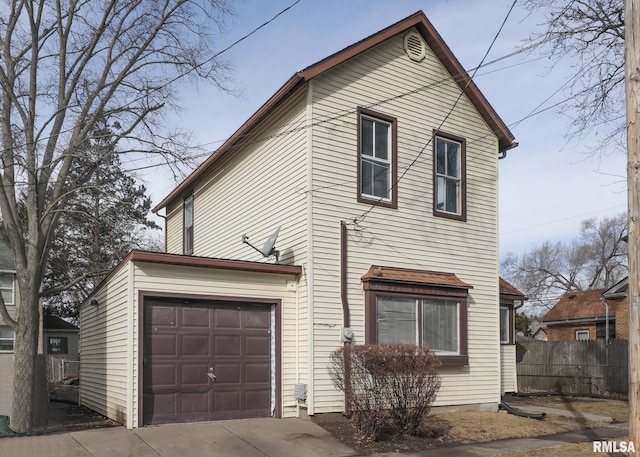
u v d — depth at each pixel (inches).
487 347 550.0
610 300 1057.5
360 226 480.1
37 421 458.6
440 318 512.7
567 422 495.8
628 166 267.6
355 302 468.1
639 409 251.9
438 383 418.6
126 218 1251.8
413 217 515.5
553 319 1283.2
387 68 517.0
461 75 559.5
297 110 481.7
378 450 369.7
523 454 363.3
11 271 893.2
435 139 544.4
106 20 516.1
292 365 455.5
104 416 473.4
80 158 522.3
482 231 566.9
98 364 506.6
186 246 748.6
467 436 420.5
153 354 407.2
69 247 1300.4
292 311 462.6
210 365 428.1
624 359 747.4
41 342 949.2
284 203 492.7
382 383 392.5
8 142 470.9
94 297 534.3
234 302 442.0
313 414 435.2
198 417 418.0
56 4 504.7
